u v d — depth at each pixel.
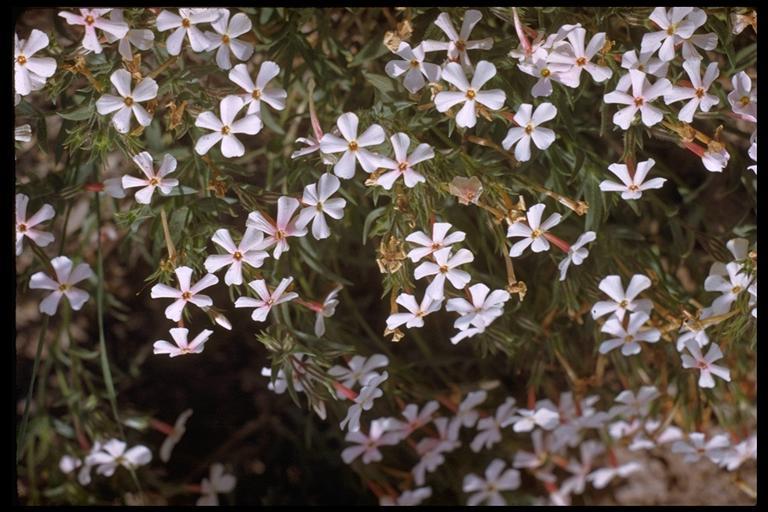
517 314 0.79
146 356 0.90
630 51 0.72
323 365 0.76
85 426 0.82
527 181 0.74
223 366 0.90
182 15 0.72
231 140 0.72
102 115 0.72
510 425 0.87
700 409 0.81
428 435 0.86
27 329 0.88
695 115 0.76
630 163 0.73
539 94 0.72
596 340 0.80
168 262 0.73
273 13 0.78
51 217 0.74
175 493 0.88
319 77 0.77
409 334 0.88
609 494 0.91
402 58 0.75
